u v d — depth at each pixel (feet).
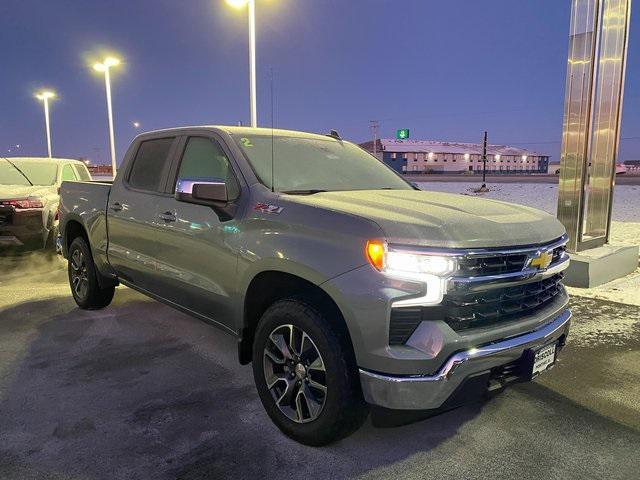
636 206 66.13
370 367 8.54
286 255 9.53
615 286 22.50
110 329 16.42
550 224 10.37
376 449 9.77
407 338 8.46
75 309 18.58
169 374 13.03
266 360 10.30
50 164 31.42
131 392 12.00
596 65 24.71
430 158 423.64
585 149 23.22
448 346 8.32
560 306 10.32
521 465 9.32
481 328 8.82
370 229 8.63
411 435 10.28
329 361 8.98
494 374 9.14
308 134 14.71
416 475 8.98
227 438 10.07
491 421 10.88
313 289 9.73
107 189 16.20
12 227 24.57
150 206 13.76
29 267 26.30
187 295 12.60
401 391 8.33
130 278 15.16
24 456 9.39
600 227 26.78
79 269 18.21
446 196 11.62
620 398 12.01
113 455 9.45
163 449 9.66
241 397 11.80
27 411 11.05
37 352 14.43
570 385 12.67
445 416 11.07
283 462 9.29
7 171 29.96
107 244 15.96
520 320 9.36
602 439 10.23
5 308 18.69
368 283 8.42
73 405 11.34
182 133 13.85
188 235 12.16
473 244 8.63
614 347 15.21
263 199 10.67
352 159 14.21
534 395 12.10
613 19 26.66
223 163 12.44
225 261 11.09
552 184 139.44
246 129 13.17
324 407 9.17
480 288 8.64
